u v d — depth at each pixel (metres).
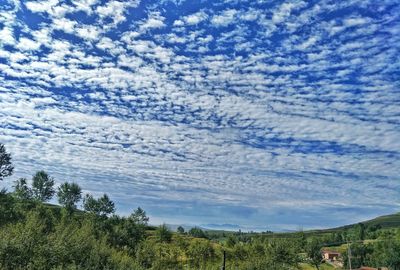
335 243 171.88
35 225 42.38
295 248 82.31
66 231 47.50
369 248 143.50
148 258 66.88
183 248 77.88
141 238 89.44
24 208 79.56
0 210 66.19
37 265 35.16
